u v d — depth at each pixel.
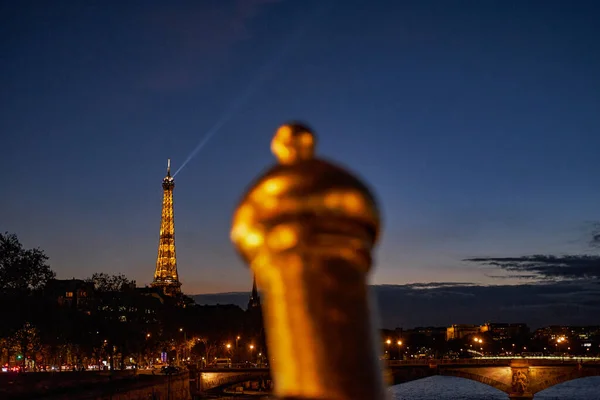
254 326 190.12
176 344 162.75
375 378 2.90
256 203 3.01
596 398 152.50
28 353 100.94
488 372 117.50
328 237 2.92
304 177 2.98
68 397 68.62
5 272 72.56
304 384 2.83
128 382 92.81
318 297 2.88
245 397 113.62
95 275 111.00
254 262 3.04
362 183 3.12
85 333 101.44
